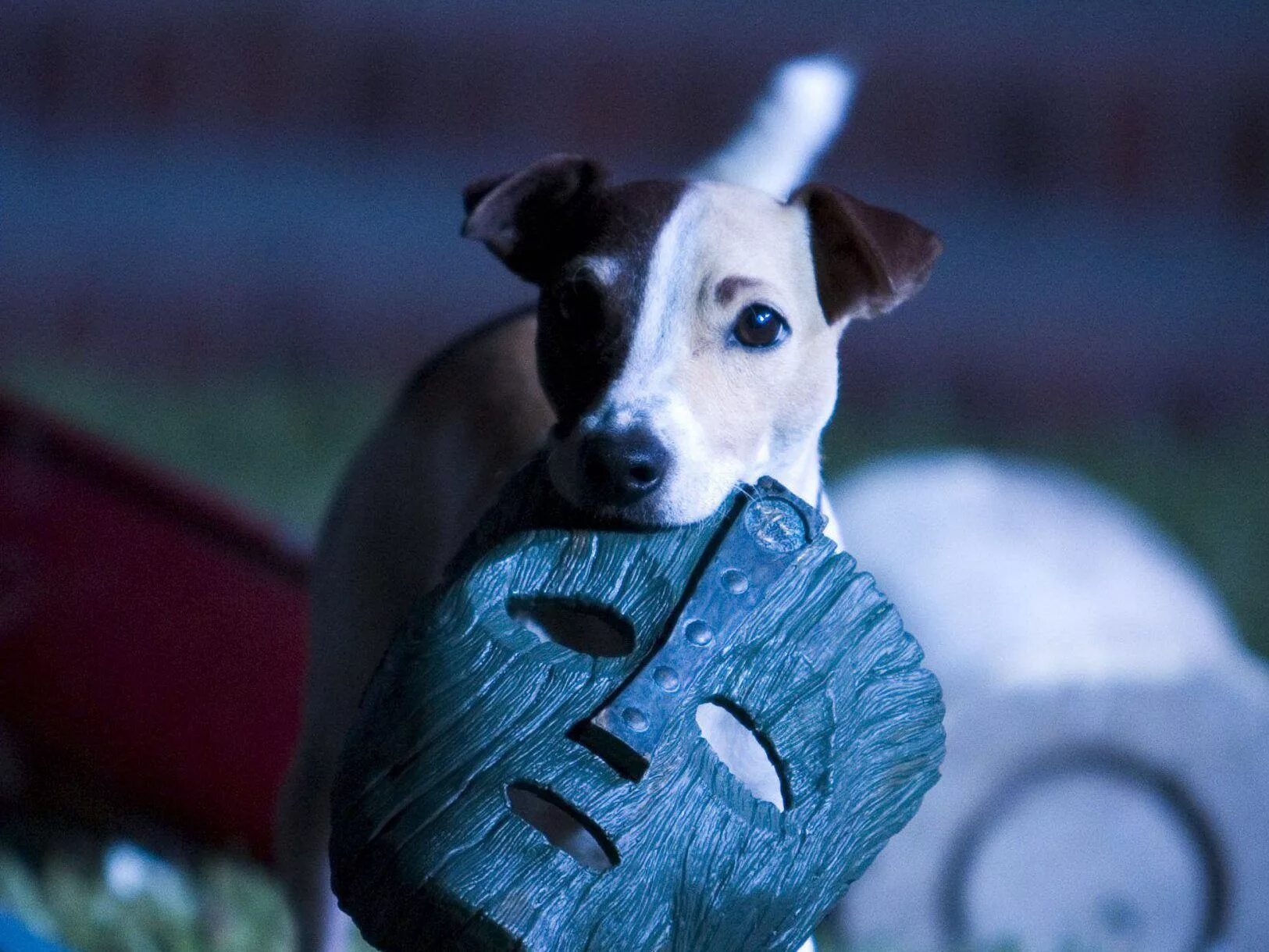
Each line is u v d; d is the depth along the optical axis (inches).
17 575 357.4
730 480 226.1
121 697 359.6
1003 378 891.4
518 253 256.7
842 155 993.5
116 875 341.4
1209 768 330.3
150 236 940.6
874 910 328.8
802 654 207.8
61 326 903.7
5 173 985.5
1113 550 354.3
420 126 1021.8
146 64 1013.8
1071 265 966.4
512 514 227.9
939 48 1034.1
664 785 197.3
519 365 284.2
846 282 247.6
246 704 355.9
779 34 1034.1
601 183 251.1
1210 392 893.2
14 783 368.2
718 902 196.9
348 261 949.2
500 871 191.5
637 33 1031.6
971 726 327.3
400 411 292.8
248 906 332.5
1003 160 1001.5
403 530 281.4
